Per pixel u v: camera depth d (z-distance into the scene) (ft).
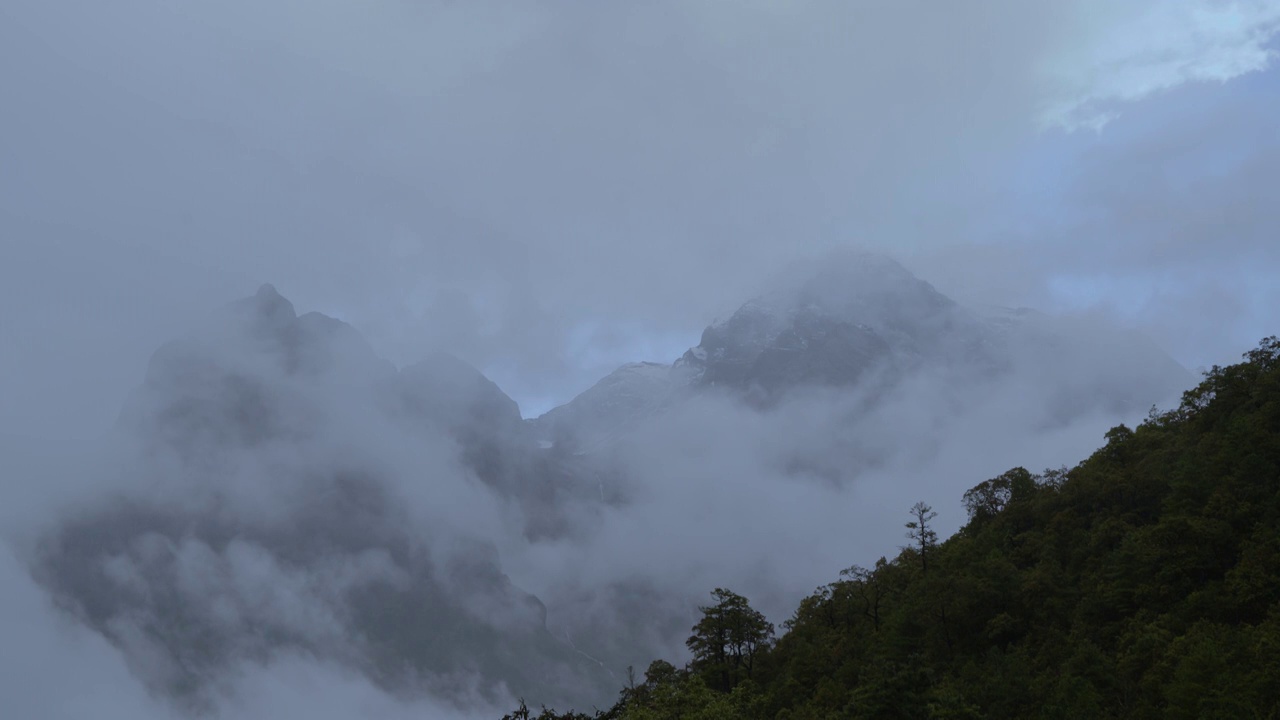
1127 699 463.42
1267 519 540.11
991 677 508.94
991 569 607.78
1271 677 414.82
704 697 488.44
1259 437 590.55
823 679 591.37
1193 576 538.47
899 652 595.06
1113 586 555.28
